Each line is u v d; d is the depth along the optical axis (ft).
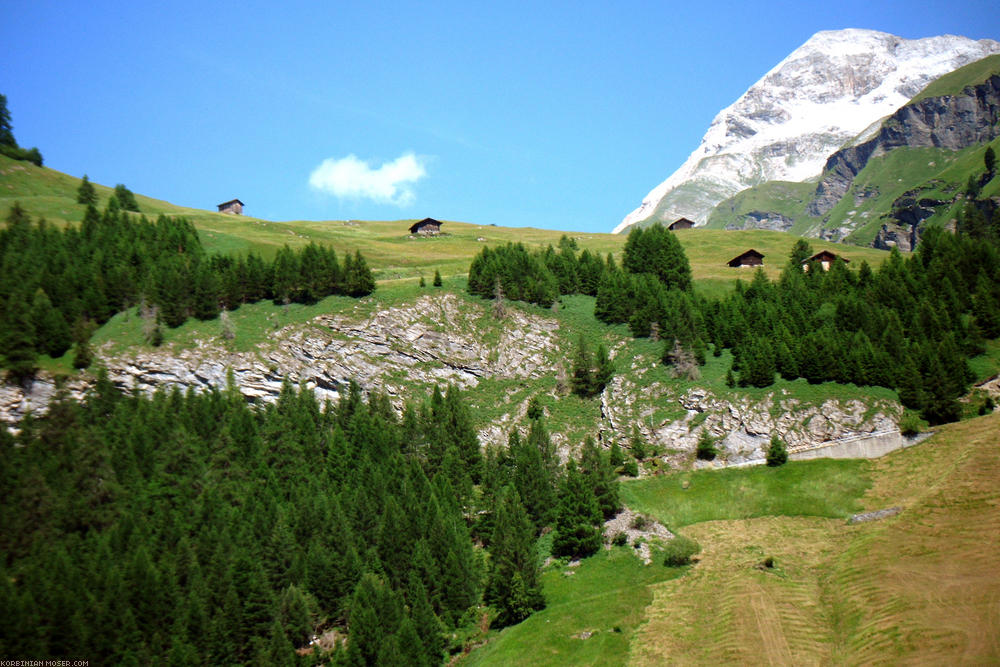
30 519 301.02
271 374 414.21
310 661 272.51
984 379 377.71
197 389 403.75
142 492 321.73
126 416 363.56
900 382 377.71
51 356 403.13
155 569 287.07
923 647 224.94
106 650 264.72
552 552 325.01
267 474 340.59
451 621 289.94
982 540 268.41
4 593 266.77
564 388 430.20
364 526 320.91
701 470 369.91
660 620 271.28
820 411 374.43
